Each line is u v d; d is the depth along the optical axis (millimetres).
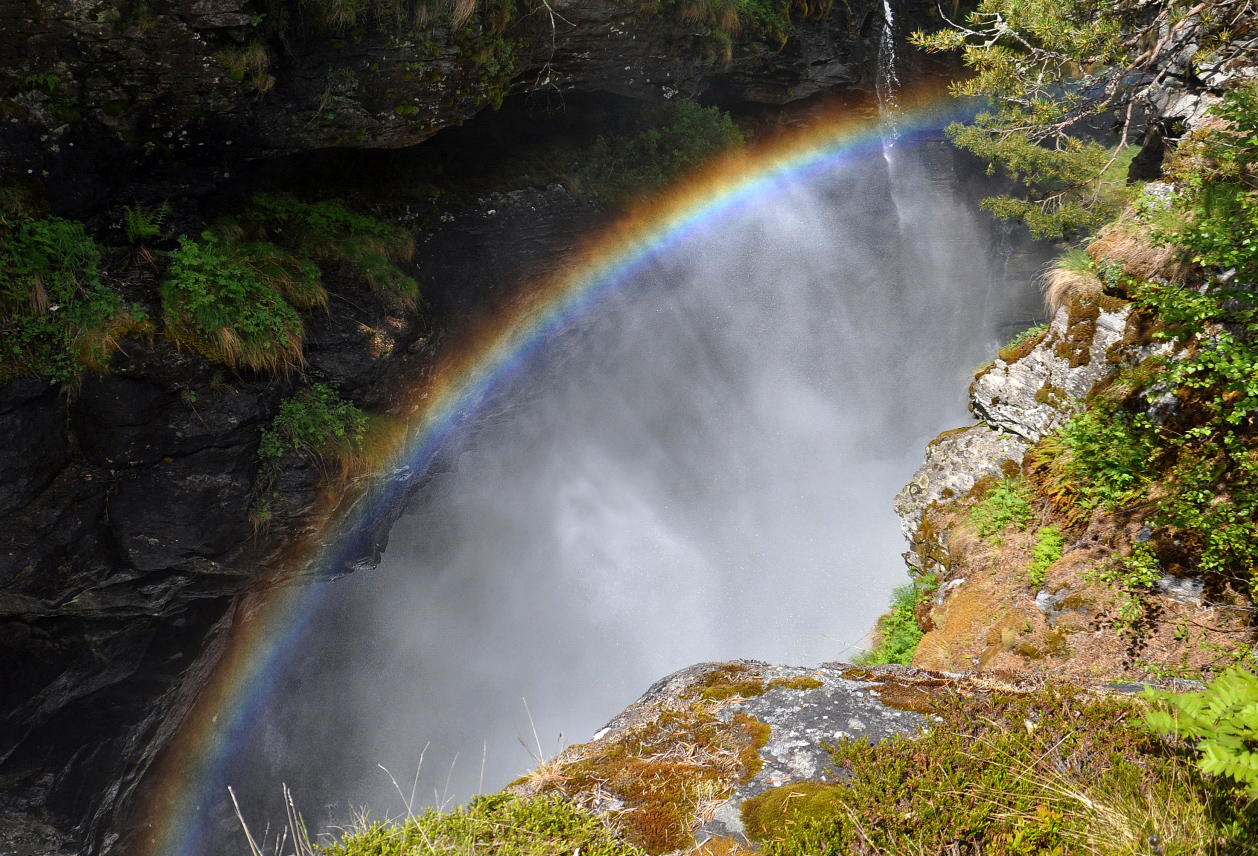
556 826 2355
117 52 8164
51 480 8695
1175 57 8555
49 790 10602
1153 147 9805
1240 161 5988
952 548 7332
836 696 2893
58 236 8414
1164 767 2322
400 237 12484
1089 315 7156
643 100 15398
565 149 15203
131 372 8789
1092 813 2176
